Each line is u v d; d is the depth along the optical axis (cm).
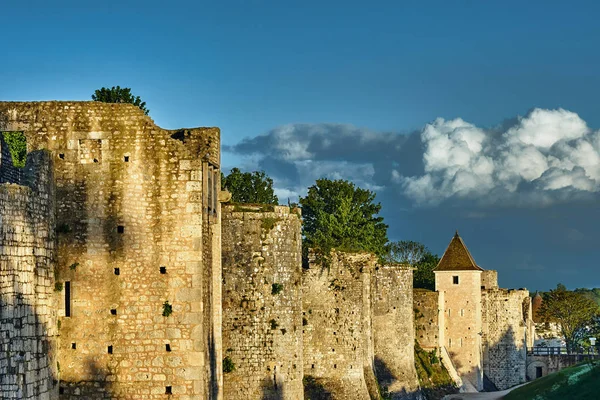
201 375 5025
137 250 5062
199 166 5100
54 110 5094
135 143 5091
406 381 10750
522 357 14912
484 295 14600
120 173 5075
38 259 4709
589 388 8531
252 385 6875
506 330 14738
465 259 13762
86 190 5066
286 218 7106
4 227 4359
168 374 5022
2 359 4275
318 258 8806
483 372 14450
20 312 4466
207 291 5241
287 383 6981
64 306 5019
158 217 5078
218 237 5581
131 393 5012
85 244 5041
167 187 5091
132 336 5031
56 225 5022
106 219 5059
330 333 8762
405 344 10856
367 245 12706
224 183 10931
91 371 5009
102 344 5019
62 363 4994
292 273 7106
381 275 10650
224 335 6862
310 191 13188
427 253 17162
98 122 5094
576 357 15062
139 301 5044
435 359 12625
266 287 6962
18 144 5081
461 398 11638
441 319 13525
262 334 6919
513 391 9919
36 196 4738
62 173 5056
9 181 4847
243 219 6975
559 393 8750
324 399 8600
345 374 8775
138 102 8944
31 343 4572
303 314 8681
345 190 13150
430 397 11894
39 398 4638
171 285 5056
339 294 8856
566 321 17462
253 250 6969
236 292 6919
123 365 5019
